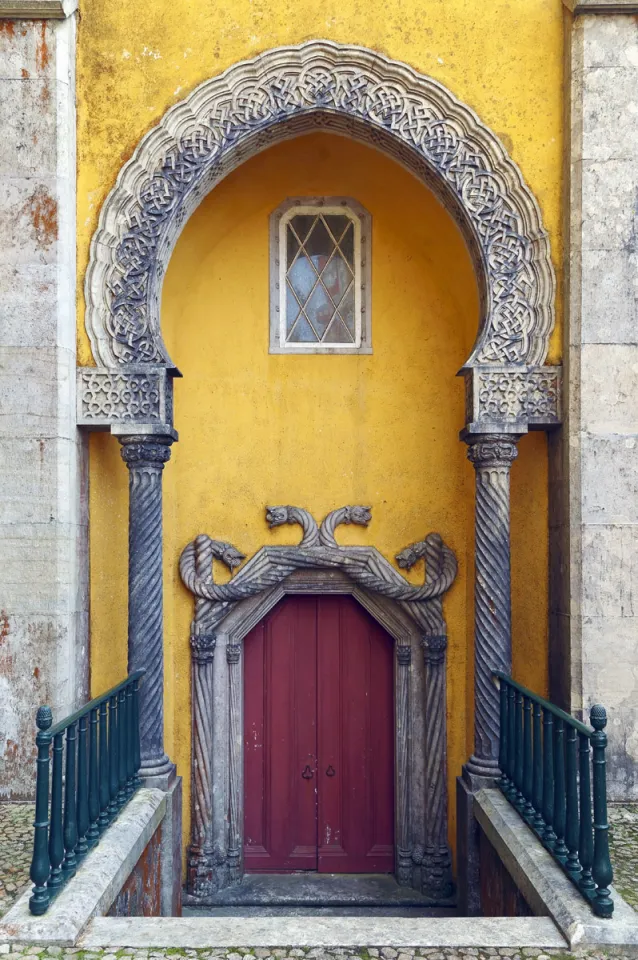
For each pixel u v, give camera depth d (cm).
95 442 557
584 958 338
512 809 480
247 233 653
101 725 438
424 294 654
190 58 534
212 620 632
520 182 536
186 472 645
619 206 521
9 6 508
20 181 514
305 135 586
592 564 515
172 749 630
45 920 345
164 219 530
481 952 343
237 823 639
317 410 650
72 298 525
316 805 660
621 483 517
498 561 534
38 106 515
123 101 532
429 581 632
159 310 540
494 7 539
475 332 626
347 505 645
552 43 540
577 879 375
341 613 669
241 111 534
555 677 548
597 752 355
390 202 641
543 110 539
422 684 643
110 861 398
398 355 652
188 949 343
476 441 541
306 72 535
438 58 537
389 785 658
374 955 342
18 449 507
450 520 644
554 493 552
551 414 534
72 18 526
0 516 505
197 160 532
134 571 523
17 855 424
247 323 651
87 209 532
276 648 667
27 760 499
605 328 519
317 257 659
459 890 548
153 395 525
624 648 513
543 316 536
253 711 662
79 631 531
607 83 521
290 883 638
